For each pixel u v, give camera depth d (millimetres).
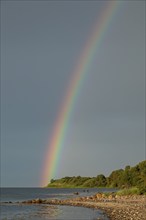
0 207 100625
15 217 70875
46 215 72875
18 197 181000
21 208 95625
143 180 187750
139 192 131000
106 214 64875
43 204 110812
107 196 126062
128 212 63656
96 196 127688
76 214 70500
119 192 134625
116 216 59000
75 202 107188
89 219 59094
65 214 72125
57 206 98750
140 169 199000
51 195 191750
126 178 198625
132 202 93188
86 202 104062
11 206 104938
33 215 74125
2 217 71062
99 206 85062
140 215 57250
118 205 84000
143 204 84188
